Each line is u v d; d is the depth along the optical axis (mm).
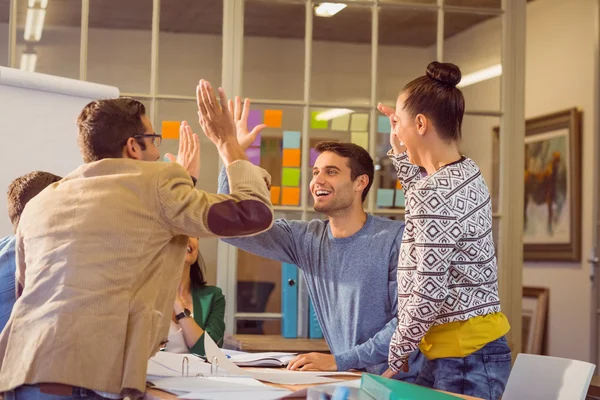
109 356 1501
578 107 5395
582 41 5379
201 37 3910
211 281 3803
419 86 1955
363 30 4008
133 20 3855
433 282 1785
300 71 3957
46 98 2941
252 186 1694
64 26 3801
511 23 4094
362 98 3996
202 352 2885
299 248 2506
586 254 5285
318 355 2104
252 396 1489
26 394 1501
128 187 1596
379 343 2123
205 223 1587
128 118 1716
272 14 3936
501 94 4090
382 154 3977
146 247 1578
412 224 1926
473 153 4039
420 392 1377
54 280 1547
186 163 2092
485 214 1889
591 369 1726
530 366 1872
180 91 3885
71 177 1680
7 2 3754
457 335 1861
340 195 2420
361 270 2361
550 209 5621
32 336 1517
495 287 1911
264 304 3824
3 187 2844
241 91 3891
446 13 4062
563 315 5492
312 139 3934
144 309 1558
